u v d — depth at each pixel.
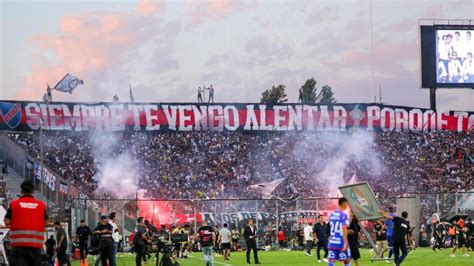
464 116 82.06
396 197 53.06
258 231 53.06
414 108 81.31
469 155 85.50
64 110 75.94
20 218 16.14
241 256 46.97
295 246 53.19
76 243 37.06
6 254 22.72
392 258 38.78
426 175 84.44
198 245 55.66
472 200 53.38
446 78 78.62
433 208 54.00
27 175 62.38
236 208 52.59
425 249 51.78
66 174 77.56
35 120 75.06
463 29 78.38
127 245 49.44
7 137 64.38
